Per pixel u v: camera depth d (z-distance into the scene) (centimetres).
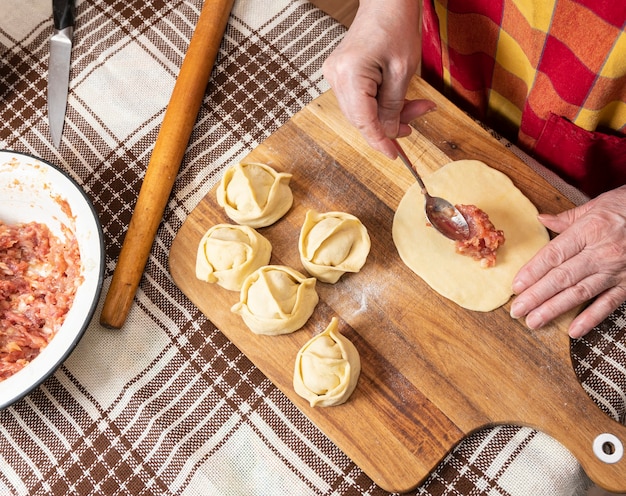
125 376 127
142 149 147
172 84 154
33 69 156
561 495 114
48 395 126
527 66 130
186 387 126
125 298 129
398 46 112
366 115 112
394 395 121
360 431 119
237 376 126
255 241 129
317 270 127
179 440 121
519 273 123
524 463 116
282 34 157
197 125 148
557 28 114
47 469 120
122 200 143
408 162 125
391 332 125
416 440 117
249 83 152
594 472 112
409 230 132
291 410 123
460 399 120
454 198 134
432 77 158
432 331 125
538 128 141
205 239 130
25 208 136
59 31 157
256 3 160
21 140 149
